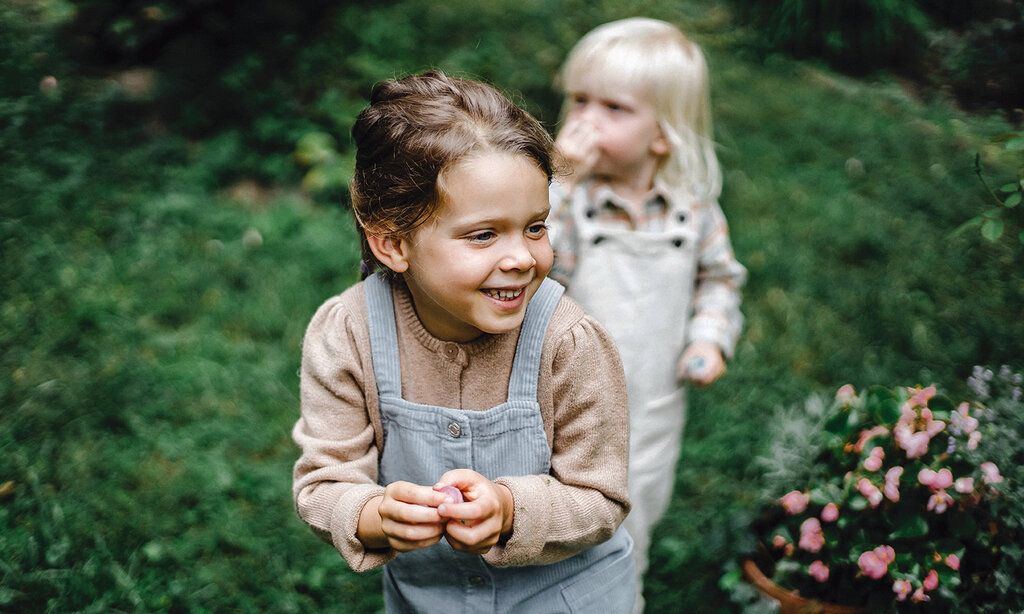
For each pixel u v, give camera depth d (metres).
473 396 1.60
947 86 5.52
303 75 5.95
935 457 2.31
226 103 5.71
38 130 5.22
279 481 3.17
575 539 1.57
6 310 3.89
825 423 2.53
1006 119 4.57
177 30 6.12
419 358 1.60
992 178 4.78
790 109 6.20
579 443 1.61
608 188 2.48
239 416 3.47
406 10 6.80
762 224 4.86
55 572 2.64
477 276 1.40
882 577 2.37
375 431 1.64
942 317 4.02
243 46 6.14
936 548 2.30
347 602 2.75
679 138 2.45
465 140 1.38
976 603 2.33
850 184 5.32
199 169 5.22
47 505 2.90
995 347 3.76
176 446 3.29
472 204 1.38
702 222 2.54
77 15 6.22
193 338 3.87
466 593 1.74
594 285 2.45
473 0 7.19
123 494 3.04
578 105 2.49
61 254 4.31
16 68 5.69
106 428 3.35
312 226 4.76
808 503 2.47
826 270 4.47
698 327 2.52
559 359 1.58
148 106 5.74
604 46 2.43
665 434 2.51
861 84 6.41
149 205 4.82
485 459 1.61
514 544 1.48
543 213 1.43
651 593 2.78
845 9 6.40
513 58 6.59
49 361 3.63
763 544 2.61
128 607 2.63
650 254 2.44
